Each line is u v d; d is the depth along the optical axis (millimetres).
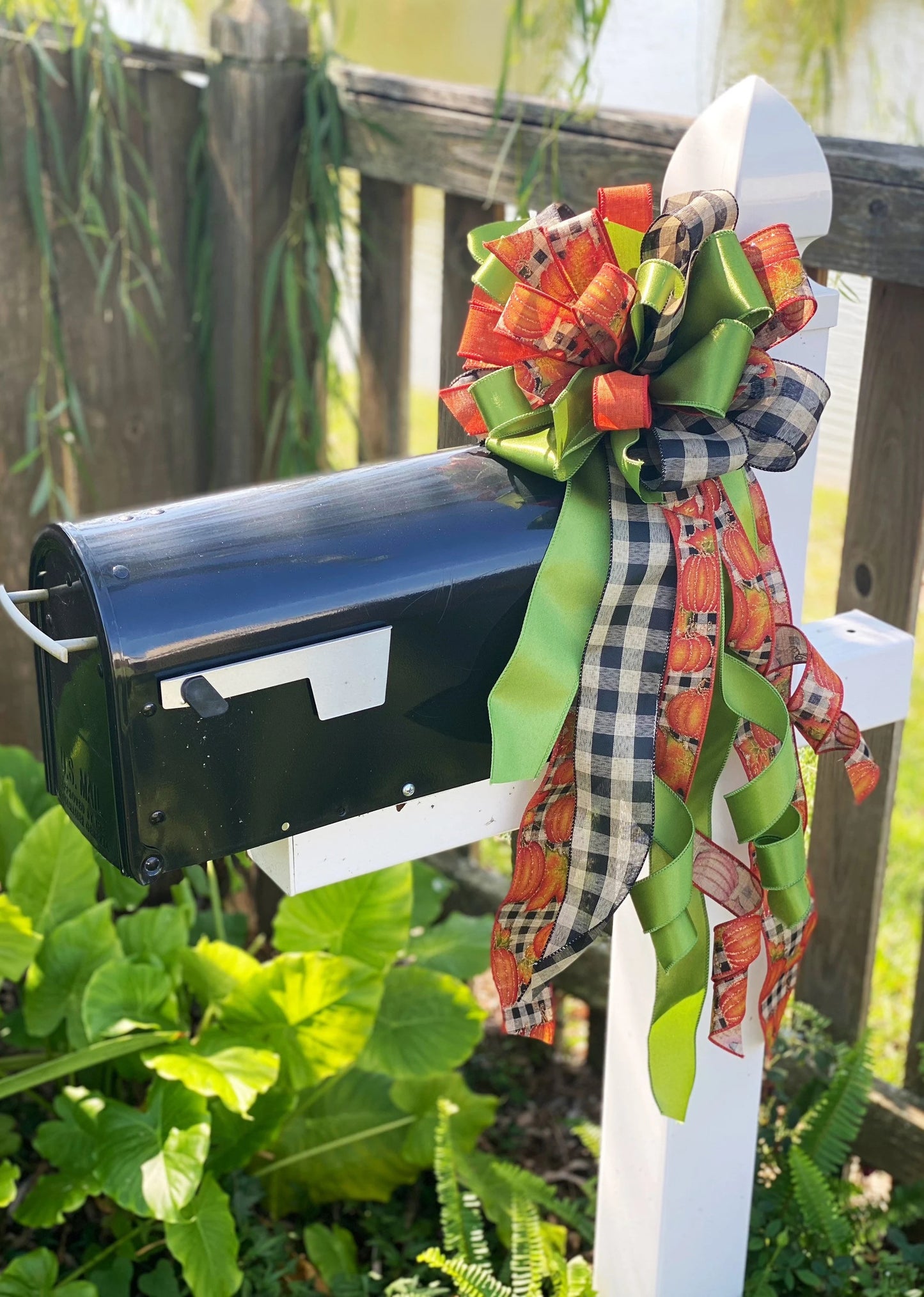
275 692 886
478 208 1962
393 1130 1843
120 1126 1606
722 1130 1335
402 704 950
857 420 1617
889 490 1606
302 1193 1846
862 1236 1634
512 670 923
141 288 2277
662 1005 1114
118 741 846
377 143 2057
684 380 928
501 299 998
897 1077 2062
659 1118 1290
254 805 911
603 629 967
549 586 945
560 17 1846
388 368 2221
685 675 983
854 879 1773
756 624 1026
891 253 1489
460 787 1031
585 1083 2186
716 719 1061
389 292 2162
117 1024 1653
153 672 836
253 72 2064
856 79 2150
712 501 1000
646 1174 1331
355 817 970
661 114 1719
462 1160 1708
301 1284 1668
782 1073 1778
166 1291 1636
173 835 885
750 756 1076
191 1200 1522
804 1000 1887
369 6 3338
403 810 1020
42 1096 1967
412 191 2104
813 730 1120
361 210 2145
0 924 1648
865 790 1142
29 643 2389
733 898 1139
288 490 958
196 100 2205
